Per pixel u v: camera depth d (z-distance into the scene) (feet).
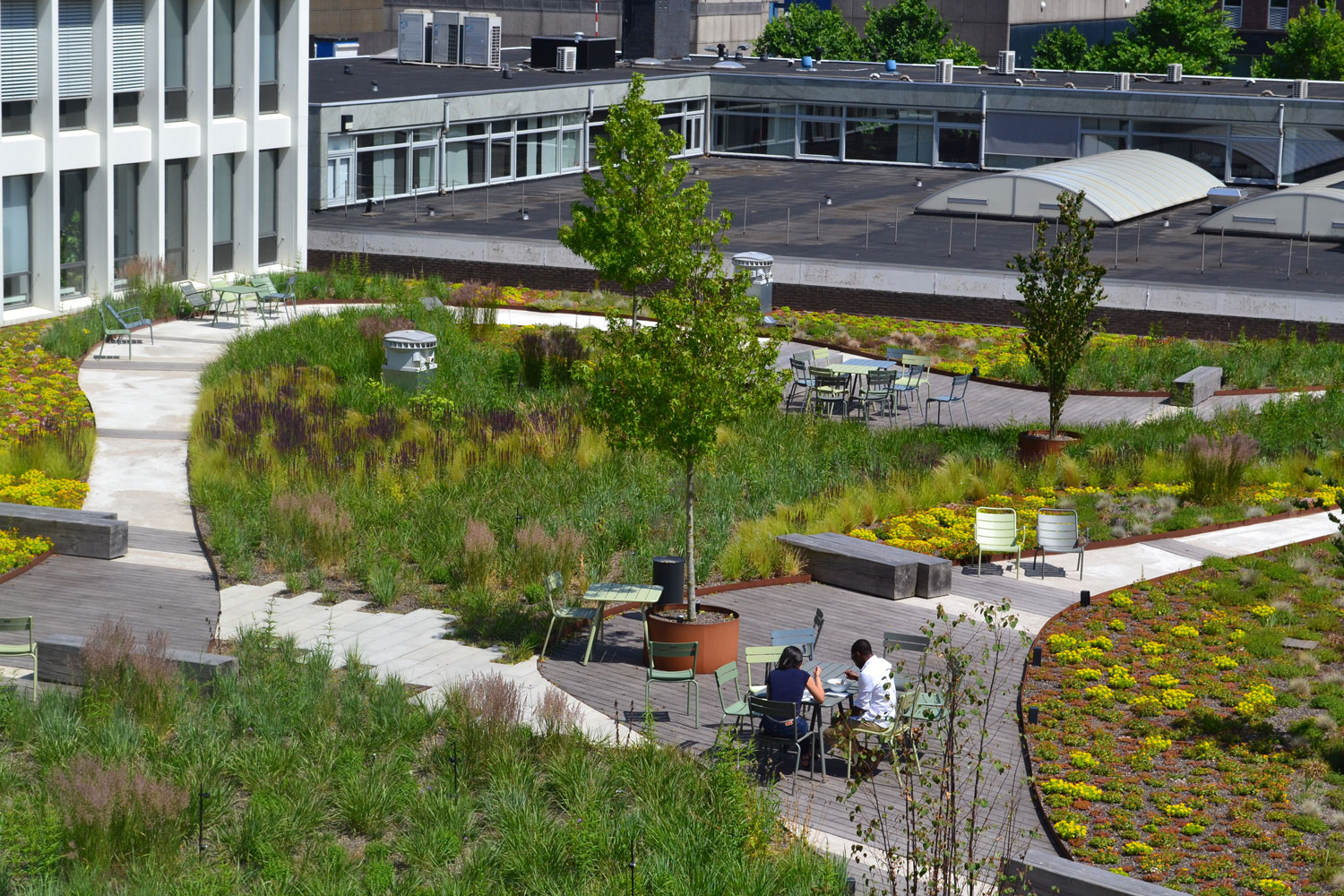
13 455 76.33
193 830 40.86
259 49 129.39
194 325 112.68
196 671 50.70
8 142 107.24
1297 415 92.22
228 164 129.59
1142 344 119.24
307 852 40.27
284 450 78.18
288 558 64.75
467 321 109.50
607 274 96.27
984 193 167.53
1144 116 197.67
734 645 55.01
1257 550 70.85
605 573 64.13
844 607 61.72
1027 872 38.58
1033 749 48.91
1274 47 249.14
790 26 271.49
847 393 97.14
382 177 167.43
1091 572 67.72
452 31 213.46
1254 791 46.29
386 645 56.80
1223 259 144.66
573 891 38.42
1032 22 302.45
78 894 37.09
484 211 162.61
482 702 48.01
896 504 74.90
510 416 85.76
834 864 39.68
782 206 173.37
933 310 133.59
